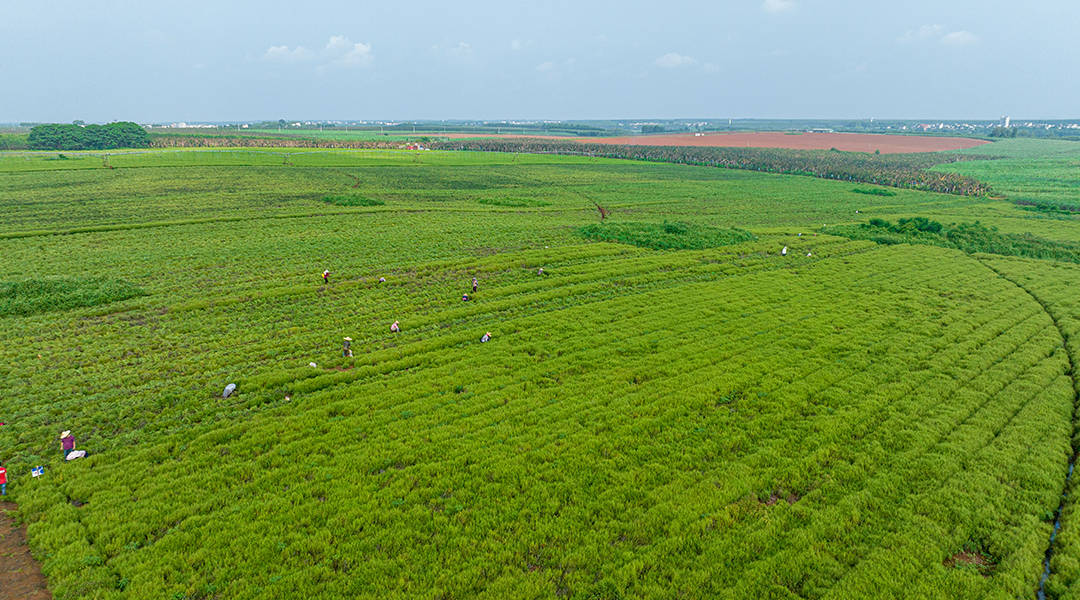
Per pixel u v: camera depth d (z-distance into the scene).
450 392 32.56
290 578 19.16
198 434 27.83
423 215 91.62
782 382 34.16
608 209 106.75
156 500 22.91
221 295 49.12
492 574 19.70
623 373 35.28
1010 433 28.56
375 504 22.86
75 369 34.47
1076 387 34.03
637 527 21.91
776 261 67.12
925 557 20.53
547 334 41.72
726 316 46.47
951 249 75.81
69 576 18.84
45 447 26.39
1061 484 24.70
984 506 23.19
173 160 149.75
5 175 118.06
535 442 27.41
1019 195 138.00
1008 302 51.72
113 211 85.81
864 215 105.81
